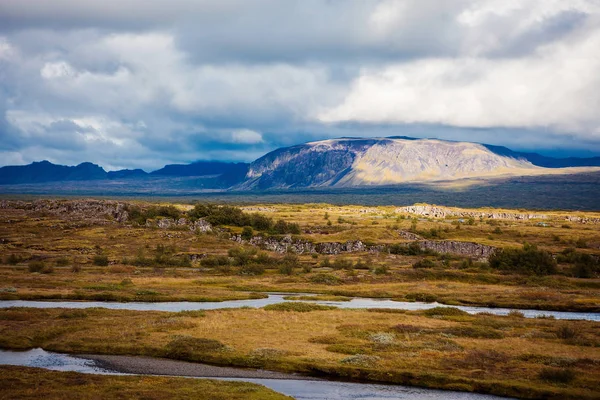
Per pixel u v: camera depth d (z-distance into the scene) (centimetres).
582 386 6081
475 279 17425
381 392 6028
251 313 10262
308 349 7556
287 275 18175
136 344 7662
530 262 18700
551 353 7412
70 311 9950
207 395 5556
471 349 7631
